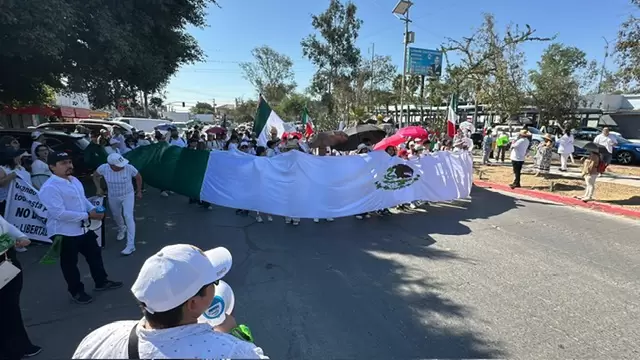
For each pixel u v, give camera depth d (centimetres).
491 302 411
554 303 410
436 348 327
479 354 319
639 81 1078
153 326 127
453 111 1150
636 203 892
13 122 2411
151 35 1047
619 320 376
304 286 447
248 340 166
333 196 726
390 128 1451
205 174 810
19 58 988
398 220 764
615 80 1195
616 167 1600
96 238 417
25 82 1386
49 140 1023
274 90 4931
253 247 586
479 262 531
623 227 723
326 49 3709
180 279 121
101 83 1206
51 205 369
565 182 1175
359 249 582
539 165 1336
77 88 1220
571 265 522
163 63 1144
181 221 734
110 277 466
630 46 1034
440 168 889
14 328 296
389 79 3647
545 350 325
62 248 385
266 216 776
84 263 509
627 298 423
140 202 904
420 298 420
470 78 1903
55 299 408
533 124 2706
